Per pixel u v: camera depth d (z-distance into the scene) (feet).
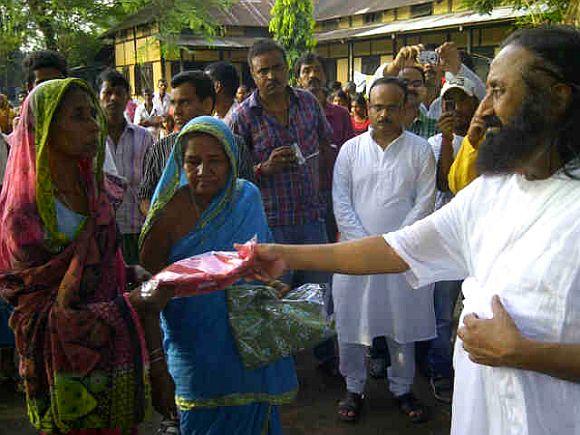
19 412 12.35
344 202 11.69
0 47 70.08
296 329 7.38
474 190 5.25
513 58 4.48
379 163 11.36
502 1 28.32
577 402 4.49
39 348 6.46
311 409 12.26
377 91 11.21
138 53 84.84
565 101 4.38
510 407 4.67
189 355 7.60
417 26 55.01
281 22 54.19
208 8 74.23
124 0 74.13
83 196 6.82
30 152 6.37
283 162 12.22
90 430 6.66
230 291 7.50
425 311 11.40
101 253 6.74
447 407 12.33
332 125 16.71
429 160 11.34
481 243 5.06
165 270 6.48
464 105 12.31
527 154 4.46
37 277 6.40
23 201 6.37
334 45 70.23
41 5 71.46
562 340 4.38
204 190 7.41
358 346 11.67
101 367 6.41
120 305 6.47
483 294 4.85
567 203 4.43
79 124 6.51
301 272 13.23
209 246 7.61
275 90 12.43
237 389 7.65
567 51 4.33
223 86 14.76
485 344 4.56
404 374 11.74
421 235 5.63
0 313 12.16
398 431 11.43
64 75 14.30
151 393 6.89
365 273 5.89
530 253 4.51
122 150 13.76
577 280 4.32
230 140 7.57
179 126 11.77
